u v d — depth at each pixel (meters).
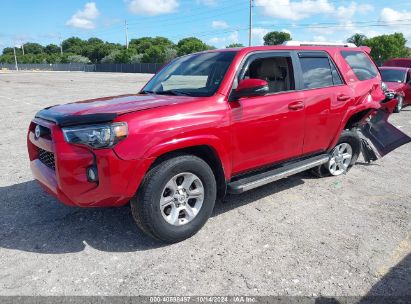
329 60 5.28
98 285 3.15
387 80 13.02
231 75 4.09
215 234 4.00
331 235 3.96
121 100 4.05
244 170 4.28
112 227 4.16
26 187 5.40
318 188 5.36
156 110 3.50
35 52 164.00
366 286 3.11
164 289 3.09
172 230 3.68
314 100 4.84
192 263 3.46
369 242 3.81
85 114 3.41
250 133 4.15
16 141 8.45
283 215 4.46
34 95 20.09
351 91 5.42
